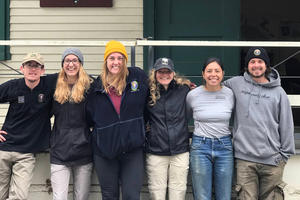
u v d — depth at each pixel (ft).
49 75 10.30
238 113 9.95
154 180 9.96
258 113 9.68
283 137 9.71
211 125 9.80
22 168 10.05
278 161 9.73
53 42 11.43
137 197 9.80
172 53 17.54
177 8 17.42
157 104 9.86
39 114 10.03
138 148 9.77
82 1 17.11
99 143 9.51
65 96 9.67
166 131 9.76
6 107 17.01
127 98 9.56
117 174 9.86
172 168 9.98
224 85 10.34
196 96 10.00
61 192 9.68
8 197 10.54
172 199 9.99
